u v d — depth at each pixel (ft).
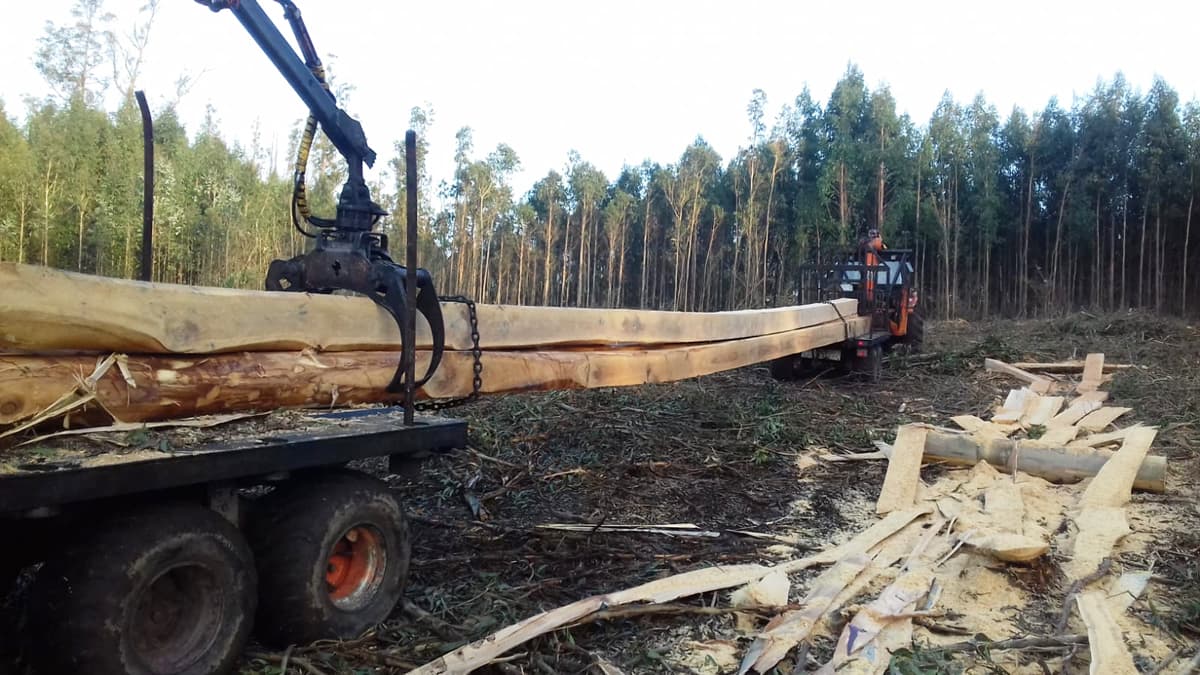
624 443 24.06
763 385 36.35
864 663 11.79
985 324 80.23
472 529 17.51
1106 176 97.30
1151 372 38.75
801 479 22.07
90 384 10.18
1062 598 14.52
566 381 18.37
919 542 16.63
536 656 11.61
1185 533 17.34
